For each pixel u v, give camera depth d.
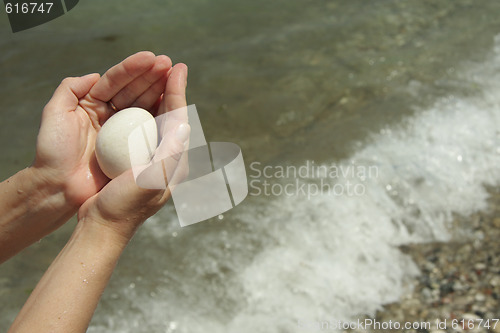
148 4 2.25
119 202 0.66
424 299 1.14
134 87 0.78
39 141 0.72
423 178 1.43
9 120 1.53
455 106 1.68
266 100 1.66
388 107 1.66
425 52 1.95
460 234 1.29
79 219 0.68
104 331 1.06
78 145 0.75
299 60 1.87
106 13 2.15
